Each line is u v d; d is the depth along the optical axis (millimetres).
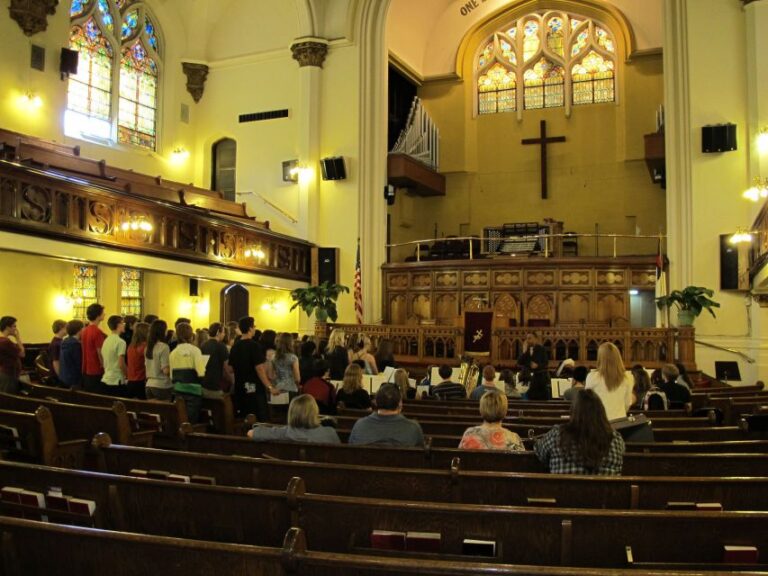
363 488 4344
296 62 22797
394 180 23891
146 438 6758
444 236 27203
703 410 8359
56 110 18078
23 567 2859
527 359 14789
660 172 23016
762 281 15047
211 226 18250
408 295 21453
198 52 23781
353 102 21906
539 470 4953
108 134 20672
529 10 26750
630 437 5750
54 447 5680
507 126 26875
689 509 4016
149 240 16328
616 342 16562
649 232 24891
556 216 26031
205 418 8258
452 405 9281
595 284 19656
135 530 3812
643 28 25219
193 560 2623
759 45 17531
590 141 25859
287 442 5398
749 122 17781
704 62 18453
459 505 3365
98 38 20406
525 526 3297
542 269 20000
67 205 14227
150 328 8633
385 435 5586
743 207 17891
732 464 5008
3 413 5832
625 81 25422
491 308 20344
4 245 12812
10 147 14992
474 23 27234
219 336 9781
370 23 22062
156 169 22188
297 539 2508
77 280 18031
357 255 20469
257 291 22703
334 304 19781
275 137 22953
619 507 4047
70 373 9484
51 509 3920
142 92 22219
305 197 22000
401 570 2385
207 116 23922
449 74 27281
